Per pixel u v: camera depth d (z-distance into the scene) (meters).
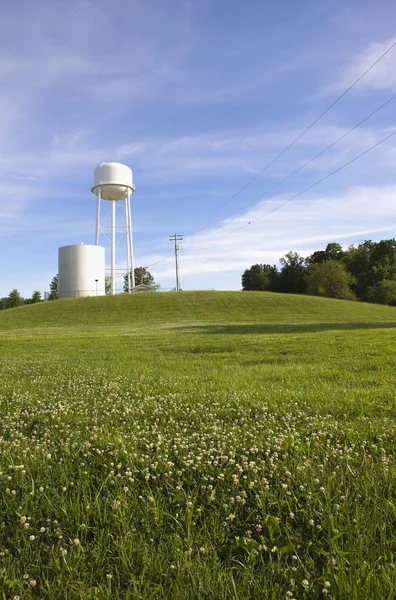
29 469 3.67
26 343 21.64
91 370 10.16
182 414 5.62
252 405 5.91
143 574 2.32
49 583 2.30
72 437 4.67
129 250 74.75
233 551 2.61
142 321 48.31
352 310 54.28
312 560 2.44
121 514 2.90
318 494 3.09
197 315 52.09
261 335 21.39
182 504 3.11
